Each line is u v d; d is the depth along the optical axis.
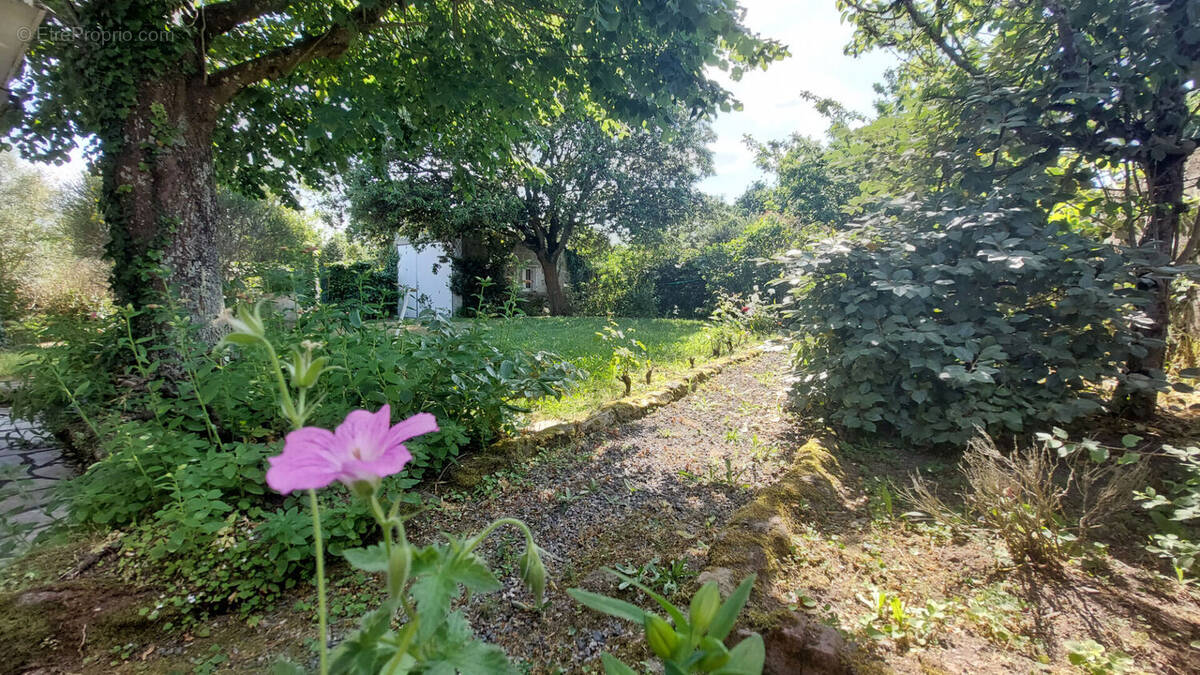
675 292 16.89
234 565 2.21
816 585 1.96
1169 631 1.73
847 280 3.70
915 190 4.27
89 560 2.22
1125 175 3.60
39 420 4.18
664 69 4.47
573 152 16.38
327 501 2.55
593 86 4.86
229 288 4.30
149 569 2.19
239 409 3.15
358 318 3.34
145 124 3.77
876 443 3.59
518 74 5.29
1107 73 3.26
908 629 1.71
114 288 3.86
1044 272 3.09
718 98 4.62
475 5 4.97
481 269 17.84
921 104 4.32
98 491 2.44
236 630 2.04
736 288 14.55
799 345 4.21
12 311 7.62
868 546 2.28
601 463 3.61
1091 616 1.81
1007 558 2.13
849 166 4.98
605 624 1.95
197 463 2.63
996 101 3.64
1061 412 2.89
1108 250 3.11
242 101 5.07
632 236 17.67
